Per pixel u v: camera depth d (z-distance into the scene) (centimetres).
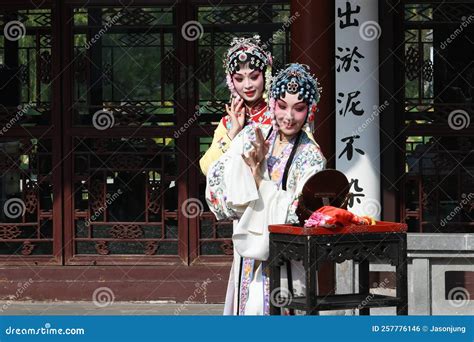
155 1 1518
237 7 1516
